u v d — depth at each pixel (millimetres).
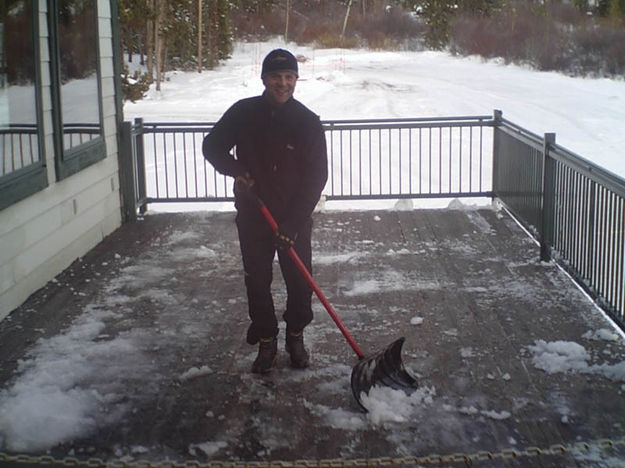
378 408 3680
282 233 3789
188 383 4102
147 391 4008
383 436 3494
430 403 3812
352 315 5125
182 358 4449
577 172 5422
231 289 5719
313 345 4602
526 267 6152
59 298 5531
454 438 3469
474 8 40875
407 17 45094
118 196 7727
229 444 3453
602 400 3826
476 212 8180
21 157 5336
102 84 7215
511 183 7613
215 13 31953
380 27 43875
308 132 3869
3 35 5090
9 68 5168
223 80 27156
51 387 4027
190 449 3406
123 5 19078
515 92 23203
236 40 41125
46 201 5848
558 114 18781
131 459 3328
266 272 4023
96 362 4387
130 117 18453
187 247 6918
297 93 22484
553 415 3682
